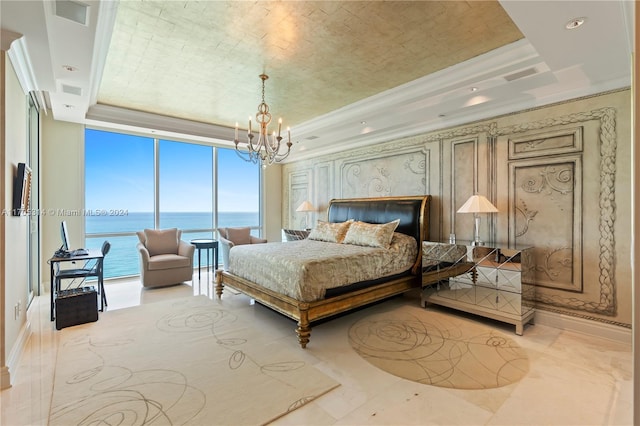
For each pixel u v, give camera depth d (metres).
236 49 3.00
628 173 2.84
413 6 2.36
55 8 2.00
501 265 3.22
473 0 2.28
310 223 6.64
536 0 1.80
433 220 4.38
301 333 2.79
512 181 3.60
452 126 4.18
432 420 1.80
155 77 3.62
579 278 3.11
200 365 2.44
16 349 2.51
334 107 4.65
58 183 4.60
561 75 2.97
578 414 1.85
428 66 3.33
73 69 2.88
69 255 3.62
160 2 2.31
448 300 3.71
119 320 3.41
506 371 2.36
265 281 3.39
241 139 6.08
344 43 2.88
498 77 3.12
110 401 1.96
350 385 2.17
